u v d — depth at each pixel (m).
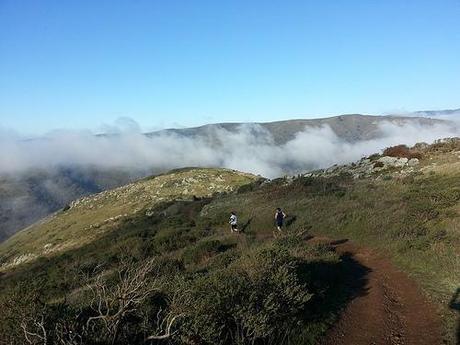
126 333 9.12
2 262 80.06
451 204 22.09
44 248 75.00
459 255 15.53
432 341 10.73
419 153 38.47
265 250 14.55
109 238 41.72
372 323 11.84
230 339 9.82
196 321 9.17
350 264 17.64
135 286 9.14
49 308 9.75
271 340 9.99
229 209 36.72
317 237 23.47
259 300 10.60
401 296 13.82
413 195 25.41
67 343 8.03
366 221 23.30
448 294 13.18
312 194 32.81
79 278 20.19
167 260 20.78
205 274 14.59
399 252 17.77
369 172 38.34
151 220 48.81
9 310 9.30
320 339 10.76
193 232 29.81
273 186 41.88
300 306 11.22
